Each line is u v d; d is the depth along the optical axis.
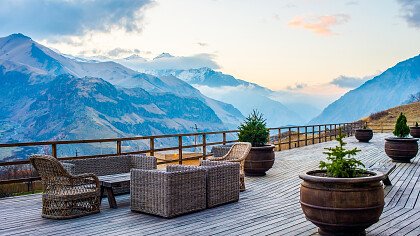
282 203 7.30
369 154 16.66
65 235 5.38
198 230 5.57
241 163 8.55
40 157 6.31
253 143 10.71
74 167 7.54
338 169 4.93
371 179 4.68
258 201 7.50
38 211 6.79
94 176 6.65
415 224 5.75
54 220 6.18
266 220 6.08
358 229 4.84
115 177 7.48
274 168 12.27
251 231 5.49
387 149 13.58
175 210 6.31
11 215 6.51
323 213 4.79
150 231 5.54
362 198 4.68
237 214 6.48
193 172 6.60
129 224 5.93
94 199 6.62
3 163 7.99
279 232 5.42
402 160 13.40
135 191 6.65
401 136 13.69
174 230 5.58
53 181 6.42
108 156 9.63
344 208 4.68
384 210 6.63
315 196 4.84
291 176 10.59
